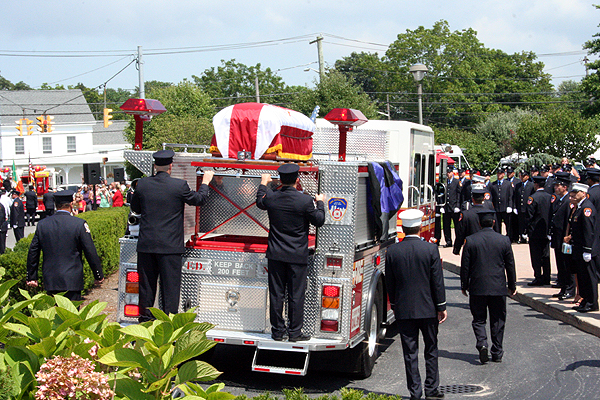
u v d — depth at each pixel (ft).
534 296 34.94
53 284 23.12
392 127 30.78
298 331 19.93
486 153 155.43
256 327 20.92
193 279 21.44
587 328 28.58
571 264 31.86
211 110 161.99
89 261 23.71
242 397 15.66
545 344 26.68
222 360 24.59
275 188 20.83
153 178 20.72
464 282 24.41
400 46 215.31
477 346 24.06
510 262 23.97
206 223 23.63
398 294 19.92
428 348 19.95
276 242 19.89
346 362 21.75
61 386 11.35
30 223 101.55
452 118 220.02
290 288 19.92
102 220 42.24
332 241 20.24
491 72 227.81
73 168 192.13
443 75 215.10
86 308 13.71
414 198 32.19
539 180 37.83
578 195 30.09
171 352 12.26
